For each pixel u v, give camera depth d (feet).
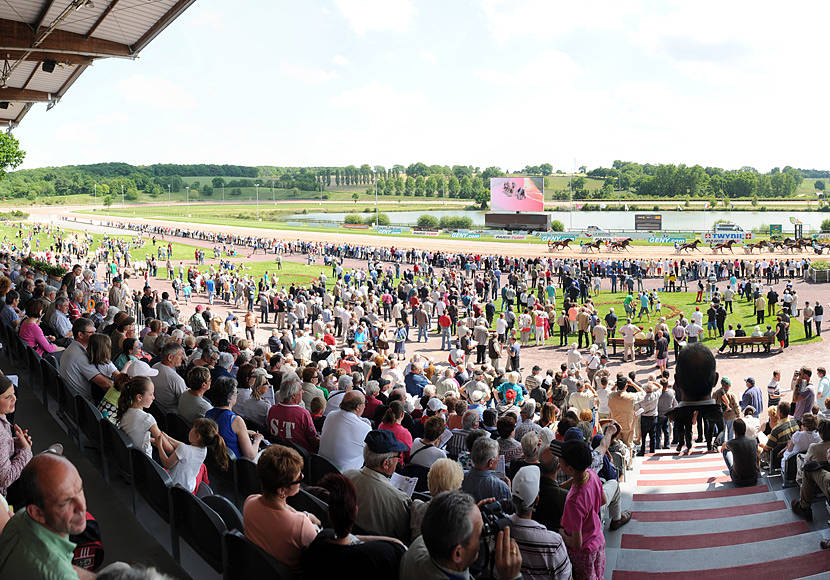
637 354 100.01
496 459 19.16
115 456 23.17
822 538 24.70
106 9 63.05
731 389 81.15
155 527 20.39
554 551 16.29
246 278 143.02
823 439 27.55
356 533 17.37
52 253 245.65
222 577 16.39
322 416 31.22
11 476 16.62
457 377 60.64
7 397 16.85
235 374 37.81
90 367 28.58
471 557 11.71
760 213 490.08
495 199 317.01
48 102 100.42
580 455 17.12
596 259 210.38
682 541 25.62
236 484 22.31
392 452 17.37
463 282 154.81
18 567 10.46
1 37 65.46
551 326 114.11
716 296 128.16
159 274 191.72
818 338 104.12
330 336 85.97
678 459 44.91
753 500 31.58
